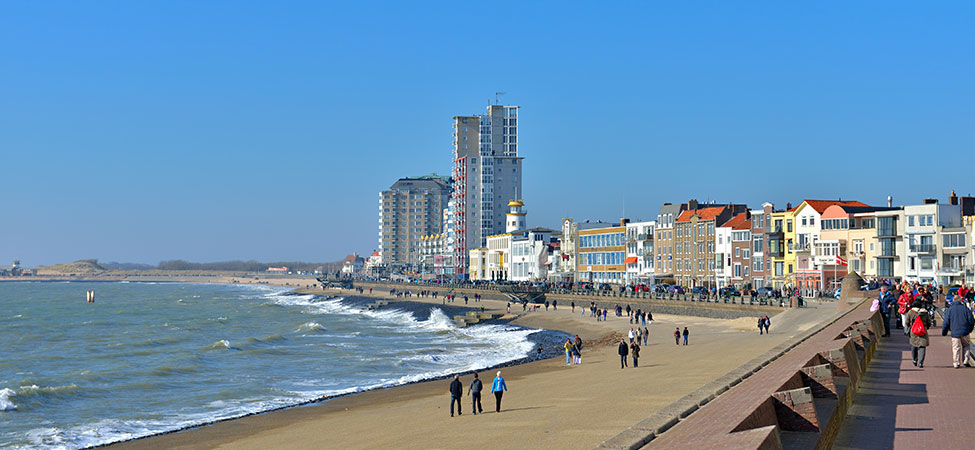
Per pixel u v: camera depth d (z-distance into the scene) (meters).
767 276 138.38
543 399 47.50
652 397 43.16
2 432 49.44
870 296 70.25
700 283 153.38
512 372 69.19
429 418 45.06
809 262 130.62
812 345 24.64
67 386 65.50
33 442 46.38
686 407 15.04
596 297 139.75
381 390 61.91
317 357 88.06
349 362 82.94
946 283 113.50
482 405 47.97
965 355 25.80
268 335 120.62
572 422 37.06
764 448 9.49
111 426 50.72
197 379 72.19
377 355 89.38
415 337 114.00
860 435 15.05
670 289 137.88
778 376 17.41
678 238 159.62
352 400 57.28
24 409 57.00
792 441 12.02
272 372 76.25
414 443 36.44
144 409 57.19
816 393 15.38
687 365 60.00
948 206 117.06
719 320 102.56
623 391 47.00
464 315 147.00
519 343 101.12
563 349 89.00
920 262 117.44
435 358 84.94
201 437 46.00
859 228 124.94
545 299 158.00
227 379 71.75
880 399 19.23
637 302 126.50
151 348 101.69
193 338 116.19
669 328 99.44
